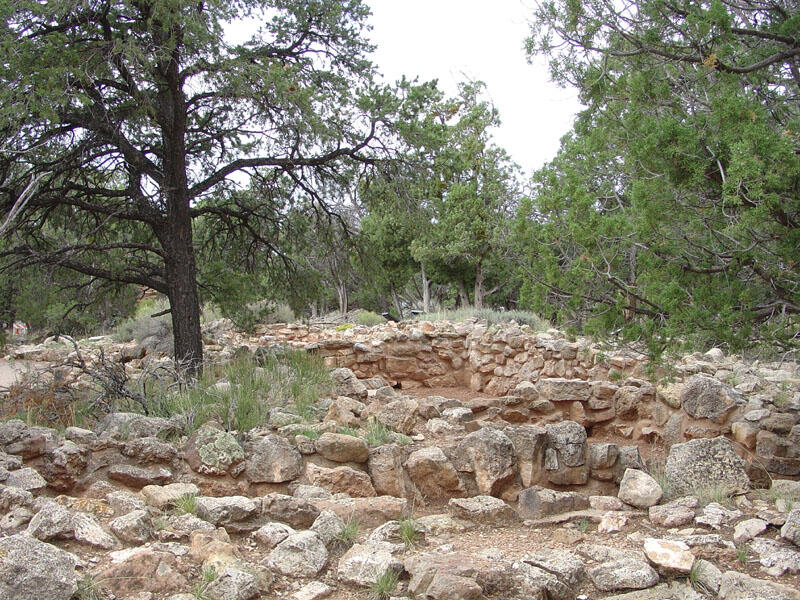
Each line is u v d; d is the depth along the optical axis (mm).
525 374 11508
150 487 5312
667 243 6227
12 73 9375
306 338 17625
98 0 10922
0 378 12680
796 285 6027
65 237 14047
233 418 7227
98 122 11117
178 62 11508
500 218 28516
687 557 4305
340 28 13102
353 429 7262
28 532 4168
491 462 5926
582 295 6613
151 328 18078
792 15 6781
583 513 5496
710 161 5652
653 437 8539
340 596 4113
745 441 7090
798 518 4645
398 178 13453
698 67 6477
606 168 7578
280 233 15398
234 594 3814
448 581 3855
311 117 11516
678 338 6461
